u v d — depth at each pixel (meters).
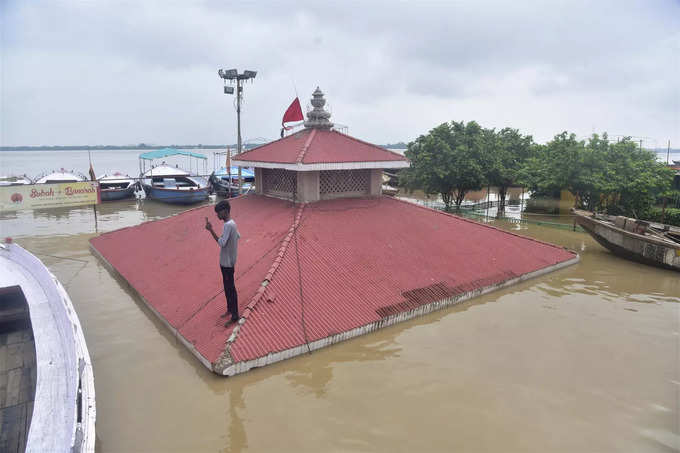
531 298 12.87
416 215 15.45
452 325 10.88
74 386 7.16
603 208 26.50
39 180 39.25
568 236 22.84
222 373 8.26
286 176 15.14
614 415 7.44
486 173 29.31
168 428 7.14
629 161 24.75
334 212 14.06
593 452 6.55
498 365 9.02
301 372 8.66
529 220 26.73
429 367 8.90
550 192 30.89
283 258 11.24
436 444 6.69
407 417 7.34
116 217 29.22
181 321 10.23
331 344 9.64
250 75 31.91
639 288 14.02
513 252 15.14
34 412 6.98
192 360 9.18
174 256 13.89
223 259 8.89
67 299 10.48
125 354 9.52
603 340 10.23
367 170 15.75
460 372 8.73
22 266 14.32
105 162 155.12
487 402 7.77
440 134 29.77
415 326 10.77
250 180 41.66
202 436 6.94
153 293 12.10
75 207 33.06
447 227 15.34
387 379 8.46
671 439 6.84
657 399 7.89
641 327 10.98
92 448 5.82
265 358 8.71
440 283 12.33
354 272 11.69
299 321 9.65
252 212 15.24
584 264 16.80
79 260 17.25
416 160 31.77
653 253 16.31
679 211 24.36
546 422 7.24
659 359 9.36
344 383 8.31
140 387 8.27
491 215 30.23
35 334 9.67
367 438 6.84
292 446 6.68
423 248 13.66
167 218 17.48
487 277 13.33
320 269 11.36
